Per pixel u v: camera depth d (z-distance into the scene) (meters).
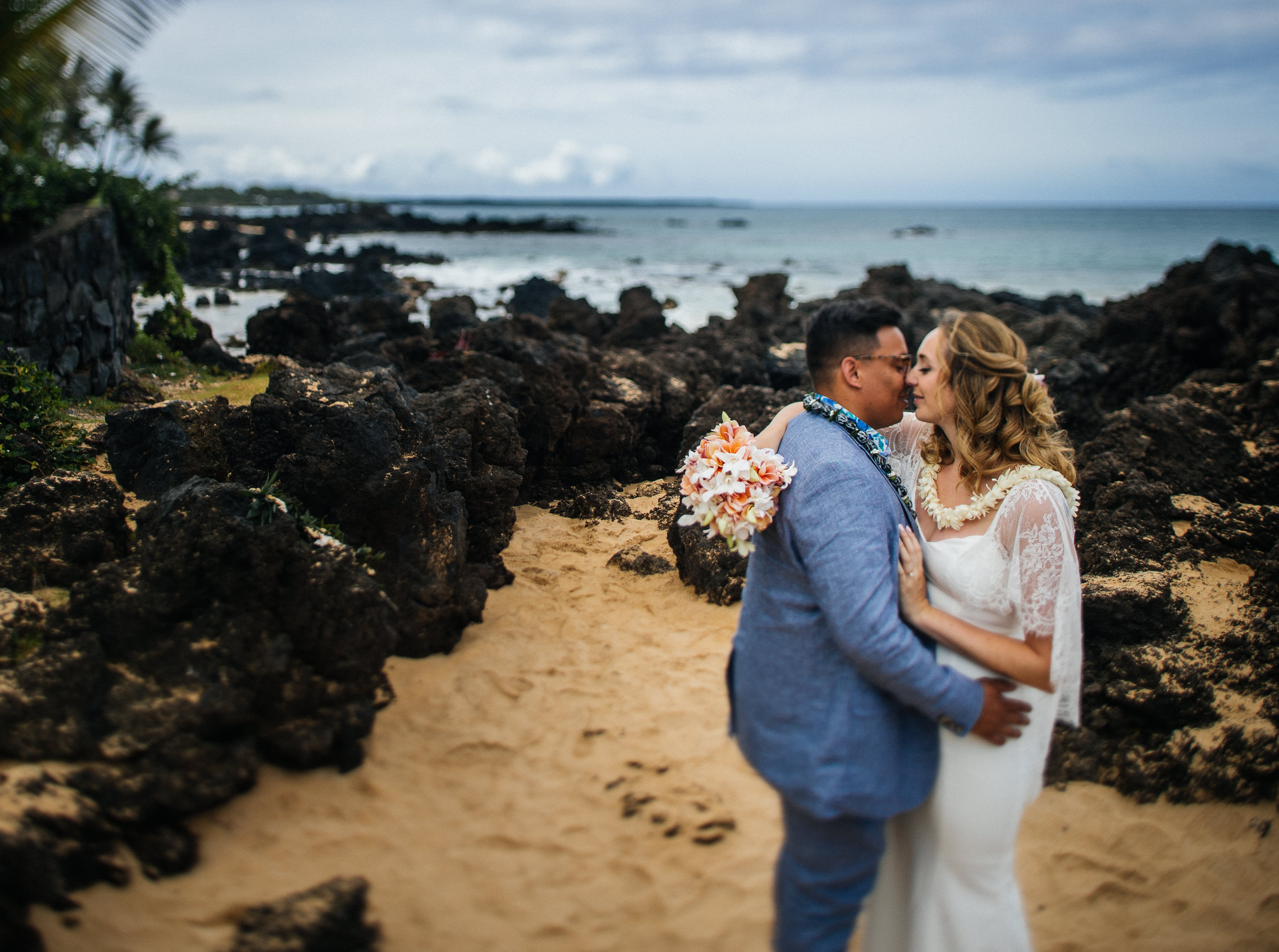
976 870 2.70
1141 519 6.71
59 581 4.36
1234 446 8.66
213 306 27.78
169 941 2.96
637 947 3.07
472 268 50.00
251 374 12.98
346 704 3.90
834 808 2.48
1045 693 2.75
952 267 57.75
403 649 4.87
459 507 5.42
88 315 10.30
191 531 3.85
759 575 2.81
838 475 2.58
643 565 6.45
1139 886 3.60
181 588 3.82
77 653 3.63
